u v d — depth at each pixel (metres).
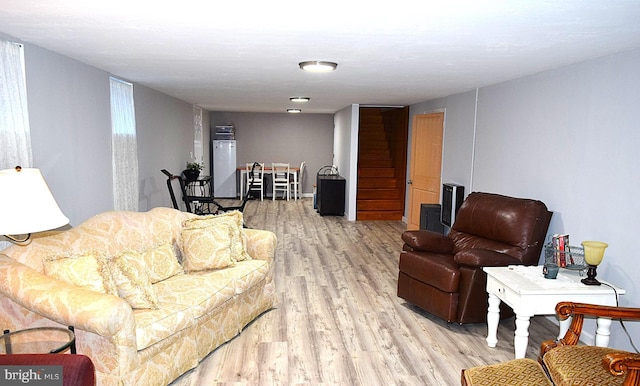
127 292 2.60
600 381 1.88
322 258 5.58
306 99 6.95
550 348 2.33
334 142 10.93
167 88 5.69
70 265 2.43
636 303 2.81
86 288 2.37
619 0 1.92
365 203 8.30
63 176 3.49
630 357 1.68
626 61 2.89
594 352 2.11
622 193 2.92
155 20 2.38
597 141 3.16
